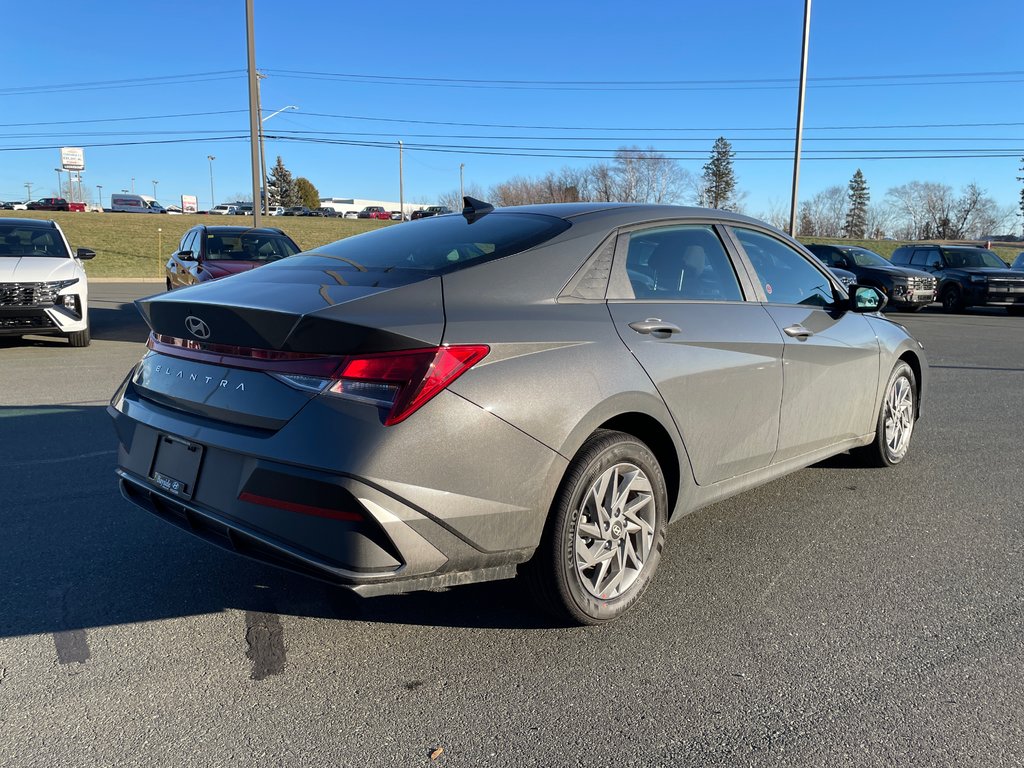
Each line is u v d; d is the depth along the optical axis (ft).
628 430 10.21
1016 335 45.11
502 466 8.24
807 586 11.02
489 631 9.66
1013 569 11.65
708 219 12.01
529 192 219.20
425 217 12.45
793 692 8.36
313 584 10.93
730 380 11.04
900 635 9.62
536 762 7.21
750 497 14.94
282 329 8.00
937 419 21.68
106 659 8.89
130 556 11.71
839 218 318.45
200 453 8.77
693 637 9.53
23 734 7.52
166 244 129.80
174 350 9.65
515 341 8.53
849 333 14.07
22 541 12.17
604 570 9.59
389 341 7.70
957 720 7.86
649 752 7.36
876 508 14.30
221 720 7.81
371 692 8.33
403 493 7.63
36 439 18.08
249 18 72.59
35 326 30.91
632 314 9.96
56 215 176.24
